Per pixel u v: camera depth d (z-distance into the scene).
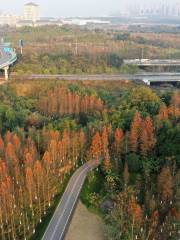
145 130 158.25
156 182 143.62
